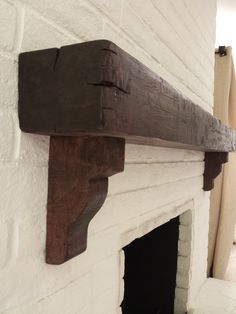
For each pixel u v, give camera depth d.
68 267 0.74
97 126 0.49
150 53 1.05
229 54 2.56
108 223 0.91
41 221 0.64
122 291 1.00
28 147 0.60
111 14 0.82
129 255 1.84
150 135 0.63
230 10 2.76
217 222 2.60
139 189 1.08
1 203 0.55
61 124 0.53
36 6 0.59
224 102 2.57
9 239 0.57
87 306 0.82
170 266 1.79
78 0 0.70
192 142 0.94
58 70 0.52
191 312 1.79
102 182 0.65
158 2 1.10
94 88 0.49
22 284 0.60
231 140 1.71
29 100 0.55
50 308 0.68
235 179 2.65
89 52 0.49
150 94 0.62
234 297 2.00
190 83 1.55
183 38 1.40
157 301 1.81
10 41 0.54
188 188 1.65
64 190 0.63
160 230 1.81
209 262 2.58
